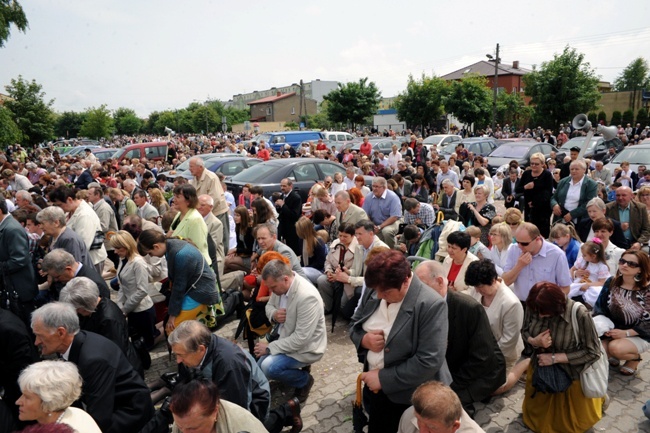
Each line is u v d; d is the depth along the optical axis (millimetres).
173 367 4996
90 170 13734
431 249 6062
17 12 20219
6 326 3373
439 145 23844
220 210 7168
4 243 4734
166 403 3229
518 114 45344
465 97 37281
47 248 5973
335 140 30047
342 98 43406
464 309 3412
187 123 83562
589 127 10047
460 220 7582
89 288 3664
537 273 4578
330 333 5727
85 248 5121
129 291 4930
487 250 5473
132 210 8500
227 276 6605
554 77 33312
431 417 2219
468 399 3428
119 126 96250
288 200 7992
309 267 6445
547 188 7488
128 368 3203
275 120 80438
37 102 32281
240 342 5477
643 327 4215
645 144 14211
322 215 7352
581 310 3367
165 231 6586
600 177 12547
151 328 5105
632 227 6254
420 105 40062
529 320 3570
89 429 2523
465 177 8055
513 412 3945
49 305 3055
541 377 3391
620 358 4289
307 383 4320
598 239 5137
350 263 5809
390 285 2699
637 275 4199
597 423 3734
